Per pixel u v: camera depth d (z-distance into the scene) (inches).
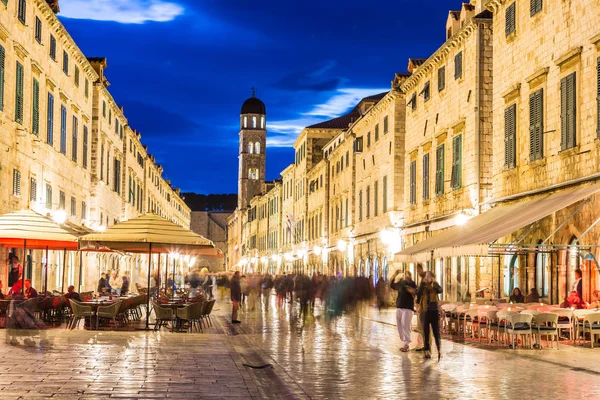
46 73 1466.5
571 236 1008.2
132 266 2955.2
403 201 1910.7
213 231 7647.6
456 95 1449.3
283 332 1111.0
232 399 473.7
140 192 3218.5
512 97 1200.2
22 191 1302.9
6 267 1228.5
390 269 1882.4
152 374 570.9
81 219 1868.8
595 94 936.9
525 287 1173.1
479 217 1200.8
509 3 1219.2
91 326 1016.2
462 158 1402.6
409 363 709.9
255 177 6648.6
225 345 815.1
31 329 791.1
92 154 2014.0
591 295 946.1
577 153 979.9
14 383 507.5
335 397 515.8
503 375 624.4
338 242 2448.3
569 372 644.1
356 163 2420.0
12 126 1222.9
